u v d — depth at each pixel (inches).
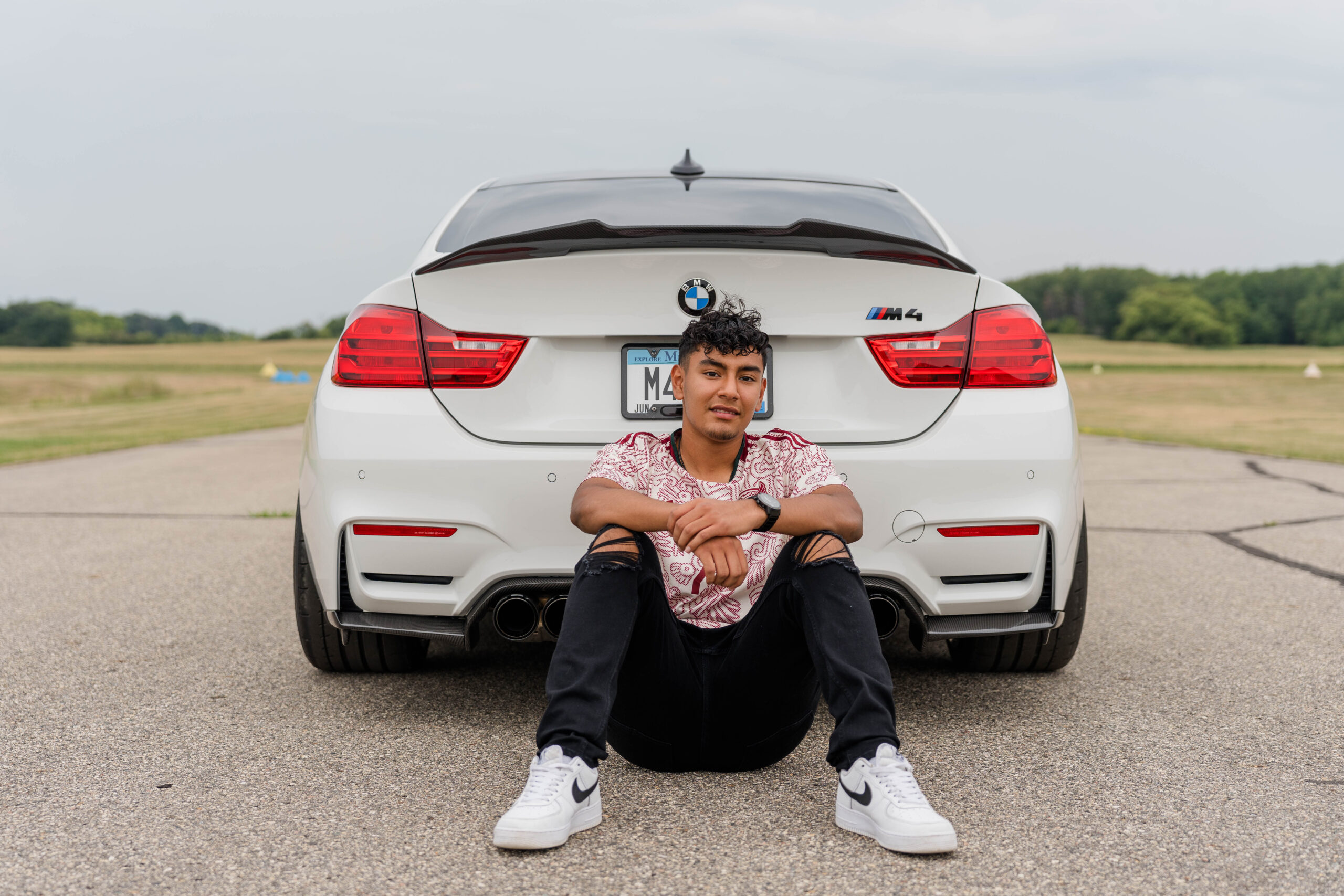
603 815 82.1
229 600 162.6
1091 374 2346.2
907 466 96.0
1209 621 149.3
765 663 81.4
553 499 95.3
